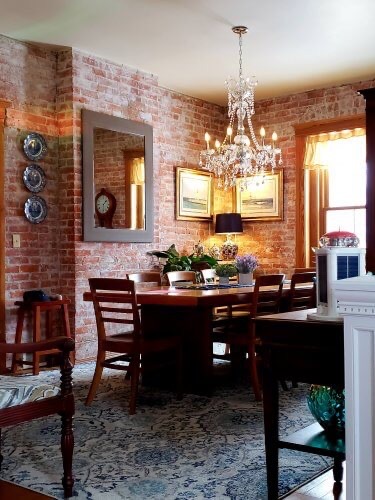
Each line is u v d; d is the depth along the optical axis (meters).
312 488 2.62
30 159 5.61
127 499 2.50
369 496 1.58
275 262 7.78
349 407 1.60
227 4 4.77
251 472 2.80
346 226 7.18
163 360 4.55
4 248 5.36
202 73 6.72
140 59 6.21
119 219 6.23
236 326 4.85
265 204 7.82
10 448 3.20
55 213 5.84
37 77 5.70
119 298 4.00
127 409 3.95
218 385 4.73
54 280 5.82
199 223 7.92
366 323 1.57
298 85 7.21
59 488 2.63
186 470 2.83
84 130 5.84
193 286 4.98
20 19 5.04
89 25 5.21
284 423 3.64
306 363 2.21
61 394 2.57
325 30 5.37
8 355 5.36
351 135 7.09
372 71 6.64
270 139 7.79
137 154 6.45
